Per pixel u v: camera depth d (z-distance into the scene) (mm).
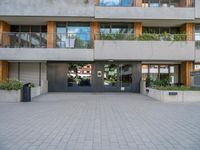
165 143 5746
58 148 5289
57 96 17484
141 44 19891
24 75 22453
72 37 20734
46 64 22109
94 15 20234
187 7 20641
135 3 21344
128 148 5324
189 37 21547
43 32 22906
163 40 20078
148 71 23375
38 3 20156
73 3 20250
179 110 10961
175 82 23328
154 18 20484
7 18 21016
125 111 10555
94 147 5371
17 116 9211
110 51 19891
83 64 21672
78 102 13773
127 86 21578
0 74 20609
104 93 20344
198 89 15008
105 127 7363
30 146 5434
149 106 12266
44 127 7340
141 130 7031
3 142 5754
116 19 20828
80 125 7625
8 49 19844
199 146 5520
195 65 21812
